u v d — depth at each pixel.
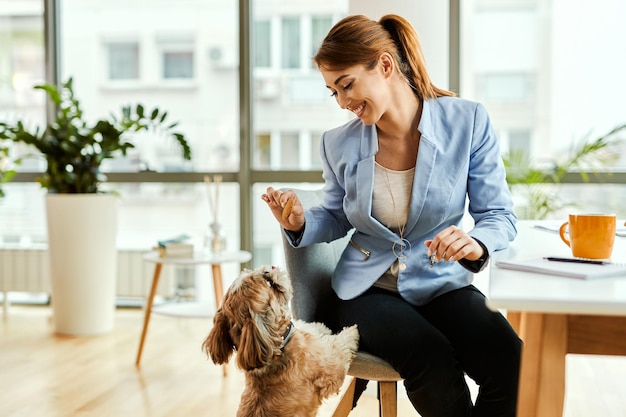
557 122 4.05
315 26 4.34
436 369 1.53
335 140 1.86
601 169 3.92
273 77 4.40
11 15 4.68
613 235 1.32
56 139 3.95
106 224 3.98
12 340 3.86
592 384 3.06
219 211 4.49
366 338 1.63
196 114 4.50
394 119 1.74
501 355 1.57
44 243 4.72
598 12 3.96
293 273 1.78
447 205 1.73
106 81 4.62
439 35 3.19
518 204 3.81
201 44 4.47
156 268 3.40
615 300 0.97
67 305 3.96
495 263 1.31
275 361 1.60
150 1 4.52
